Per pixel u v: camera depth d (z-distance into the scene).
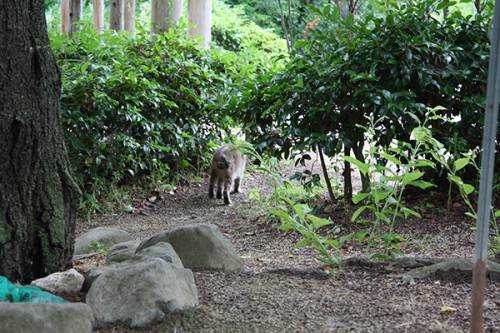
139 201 8.62
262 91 6.75
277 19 20.47
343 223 6.02
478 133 6.26
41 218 3.32
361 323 2.87
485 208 2.15
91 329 2.56
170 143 9.20
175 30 10.12
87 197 7.81
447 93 5.94
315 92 6.16
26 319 2.33
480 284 2.21
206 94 9.34
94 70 8.12
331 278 3.65
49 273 3.35
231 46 16.45
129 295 2.83
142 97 8.43
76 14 12.84
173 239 3.99
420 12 6.36
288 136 6.24
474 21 6.40
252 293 3.33
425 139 4.11
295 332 2.78
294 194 7.77
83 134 7.80
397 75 6.00
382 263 3.89
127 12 13.91
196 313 2.98
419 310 3.02
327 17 6.52
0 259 3.14
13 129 3.13
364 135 6.50
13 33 3.13
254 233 6.43
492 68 2.04
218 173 8.77
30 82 3.22
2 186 3.14
